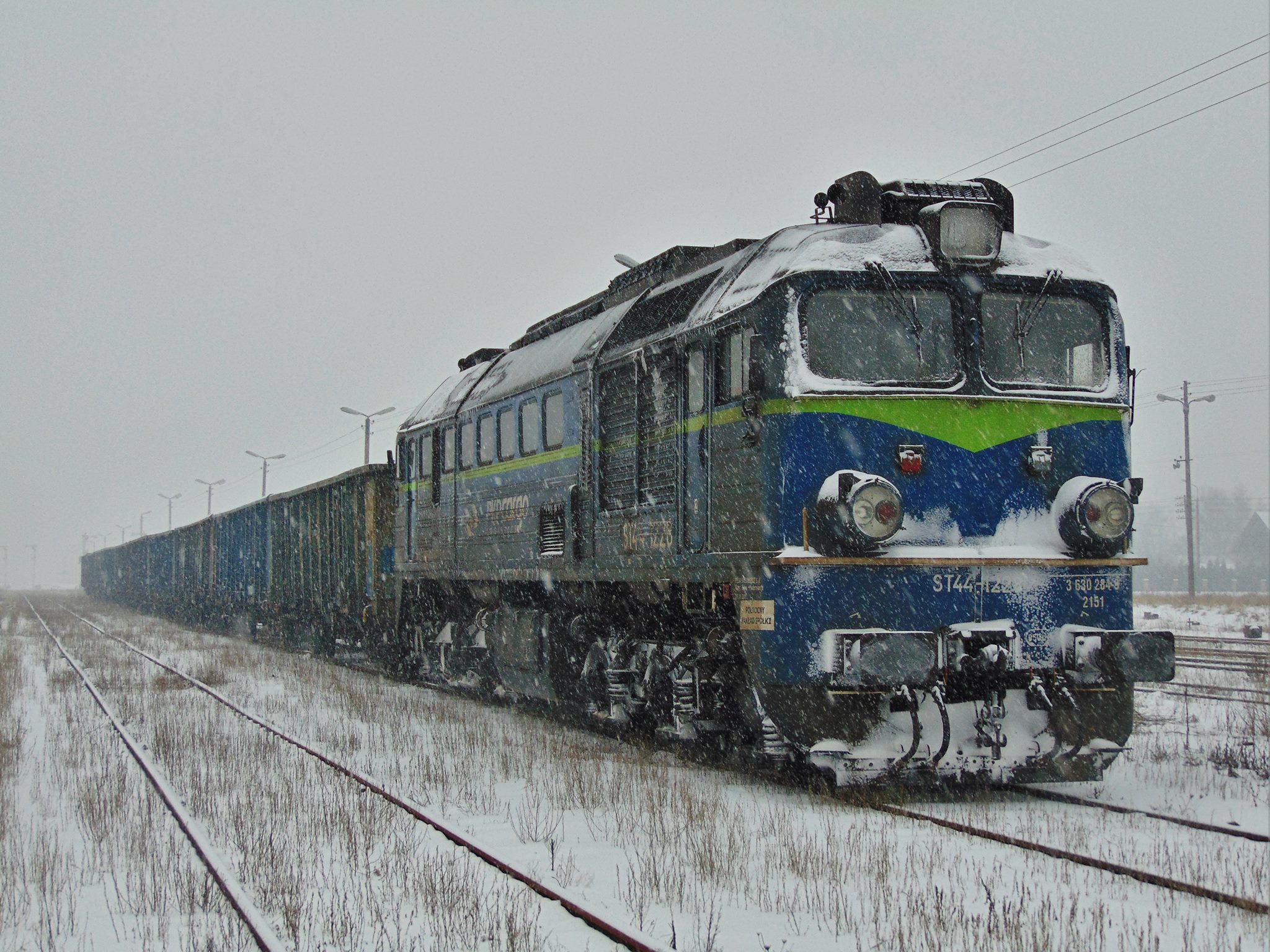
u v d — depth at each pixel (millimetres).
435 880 7211
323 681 20016
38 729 15023
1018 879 6883
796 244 9648
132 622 46844
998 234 9531
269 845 7895
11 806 9812
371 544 22859
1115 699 9227
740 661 10344
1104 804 8719
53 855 8117
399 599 20000
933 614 8953
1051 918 6117
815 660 8867
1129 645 8805
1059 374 9609
